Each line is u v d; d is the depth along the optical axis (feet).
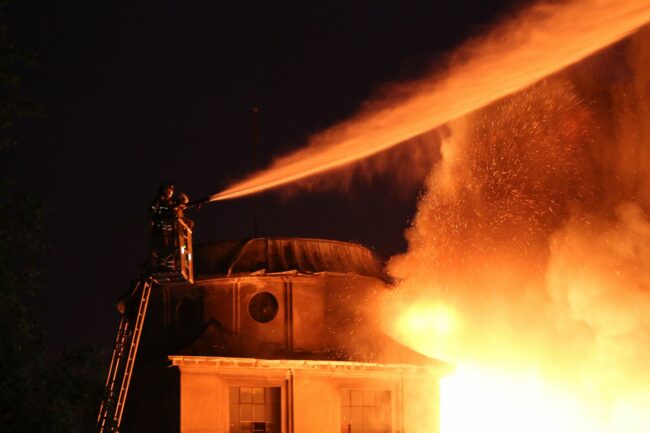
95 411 114.42
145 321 176.86
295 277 171.53
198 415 163.12
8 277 99.35
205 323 170.40
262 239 173.68
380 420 171.32
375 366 170.40
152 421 171.22
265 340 170.30
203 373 164.55
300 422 166.81
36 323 103.19
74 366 106.11
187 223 156.97
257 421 166.40
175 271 153.38
